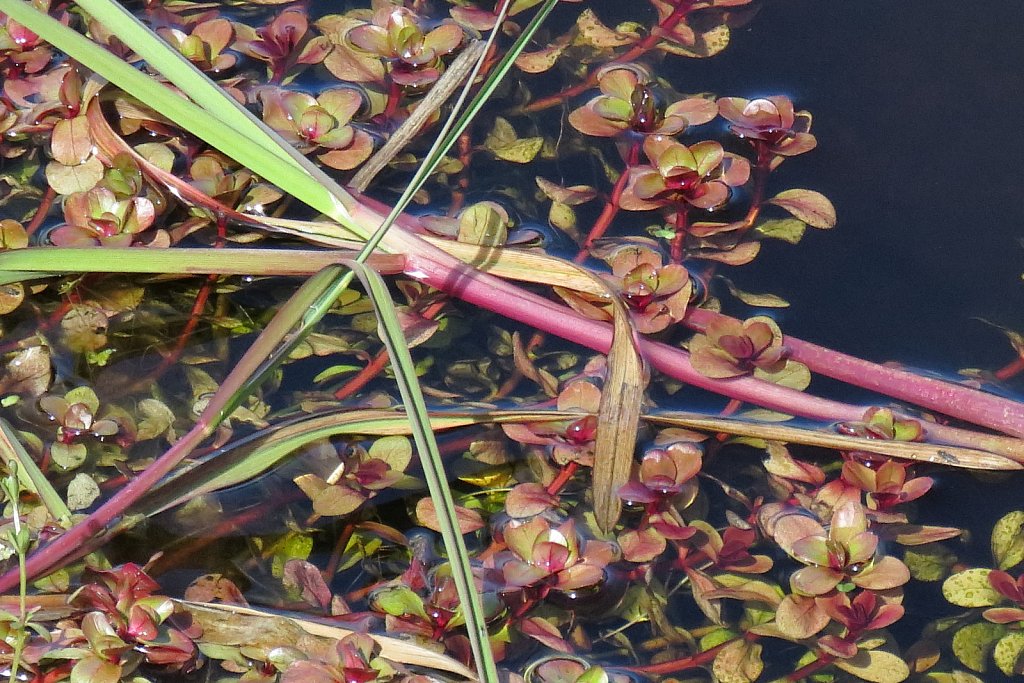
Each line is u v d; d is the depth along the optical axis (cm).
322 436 55
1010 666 54
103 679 53
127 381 56
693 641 54
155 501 54
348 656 53
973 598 54
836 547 54
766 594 54
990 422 56
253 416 56
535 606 54
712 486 55
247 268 56
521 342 57
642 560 54
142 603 53
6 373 56
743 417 56
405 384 52
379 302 53
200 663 53
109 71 56
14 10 55
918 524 55
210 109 57
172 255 56
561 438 56
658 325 57
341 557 55
